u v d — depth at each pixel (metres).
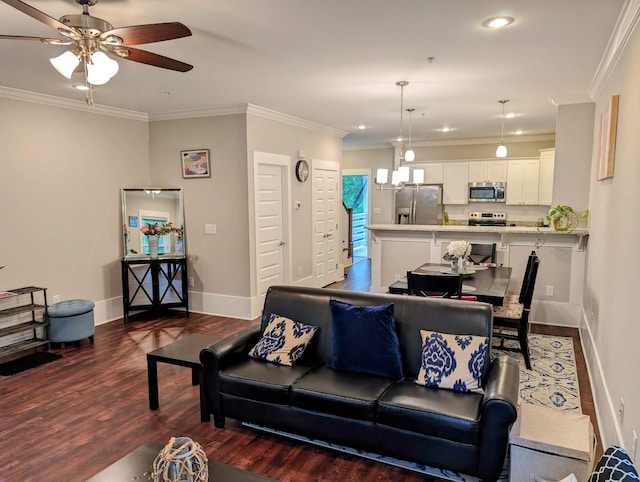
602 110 3.85
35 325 4.31
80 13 2.50
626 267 2.42
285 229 6.17
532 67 3.64
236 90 4.43
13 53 3.14
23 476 2.46
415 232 5.79
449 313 2.85
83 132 5.05
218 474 1.85
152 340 4.71
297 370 2.89
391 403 2.43
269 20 2.61
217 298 5.72
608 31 2.81
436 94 4.66
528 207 8.41
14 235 4.41
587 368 3.90
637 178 2.24
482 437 2.24
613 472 1.26
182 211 5.80
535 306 5.32
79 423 3.02
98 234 5.29
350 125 6.87
